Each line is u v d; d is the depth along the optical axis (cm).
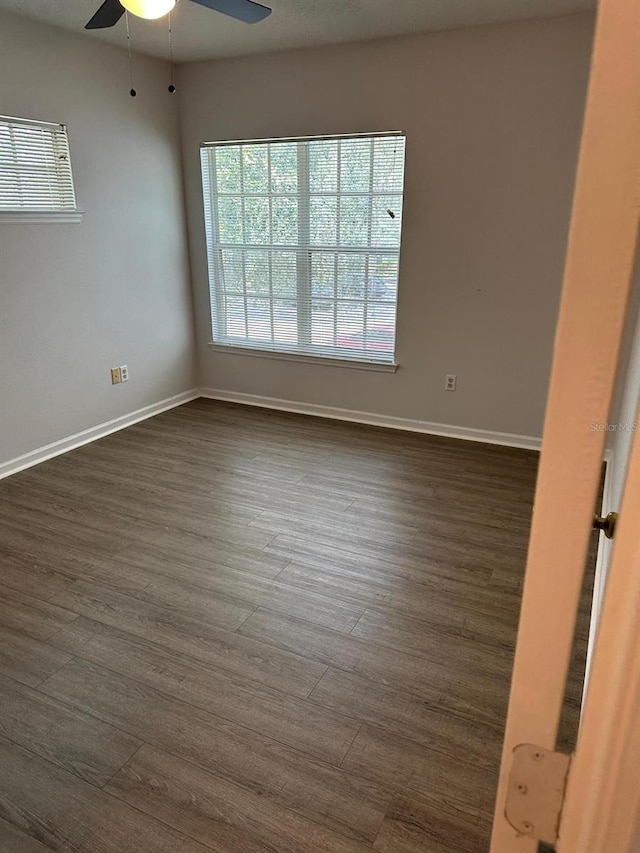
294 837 145
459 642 209
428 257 375
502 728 175
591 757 53
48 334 356
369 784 158
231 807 153
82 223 364
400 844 144
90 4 290
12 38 306
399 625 218
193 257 455
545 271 349
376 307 403
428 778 160
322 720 178
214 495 319
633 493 46
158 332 439
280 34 338
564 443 48
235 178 420
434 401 403
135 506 306
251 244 431
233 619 222
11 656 204
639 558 46
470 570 251
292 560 258
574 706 167
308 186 397
